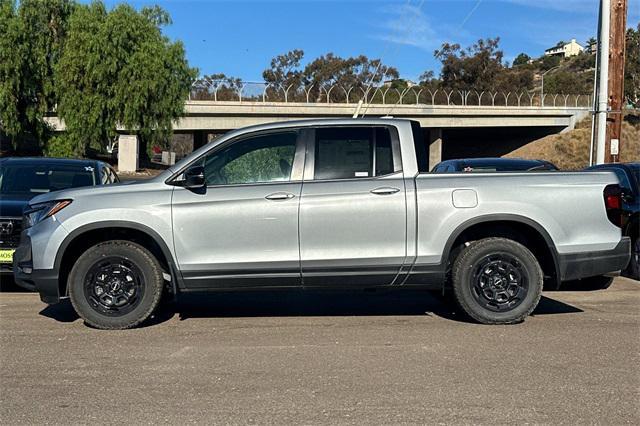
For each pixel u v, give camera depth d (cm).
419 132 723
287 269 679
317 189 682
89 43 3997
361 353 608
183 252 677
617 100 1530
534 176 703
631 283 994
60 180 1014
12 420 457
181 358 595
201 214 676
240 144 700
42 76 4134
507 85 8688
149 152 4609
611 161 1535
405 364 575
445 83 8869
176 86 4238
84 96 4053
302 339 658
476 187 691
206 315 768
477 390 511
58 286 685
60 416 463
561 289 940
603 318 747
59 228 678
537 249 727
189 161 695
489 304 703
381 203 680
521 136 7306
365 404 482
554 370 559
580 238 700
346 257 680
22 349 624
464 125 6550
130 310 689
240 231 676
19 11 4069
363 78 7562
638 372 555
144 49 4094
